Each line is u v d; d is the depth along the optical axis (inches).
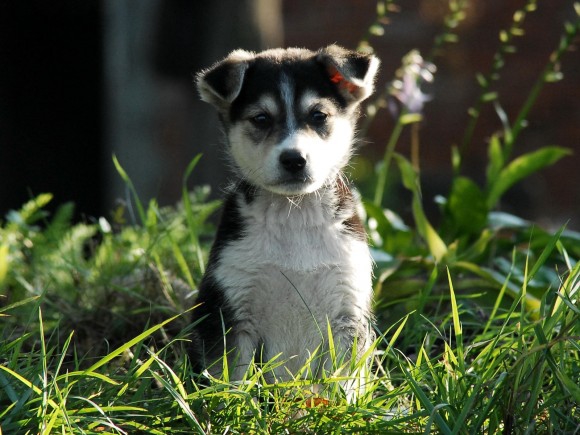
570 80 879.7
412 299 393.1
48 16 896.3
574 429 269.7
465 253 431.5
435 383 288.4
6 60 906.1
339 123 363.9
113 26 631.2
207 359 333.7
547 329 279.3
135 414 269.4
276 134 347.6
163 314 402.6
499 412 269.9
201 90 377.7
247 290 341.1
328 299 343.9
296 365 350.3
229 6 610.2
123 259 455.8
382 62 897.5
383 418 280.7
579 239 448.1
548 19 881.5
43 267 461.1
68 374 270.8
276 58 370.9
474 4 885.2
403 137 898.7
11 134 916.6
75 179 922.7
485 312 393.4
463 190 461.1
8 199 914.1
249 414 274.1
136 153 625.6
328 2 899.4
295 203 344.8
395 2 893.2
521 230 475.8
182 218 486.0
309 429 267.7
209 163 623.5
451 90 898.7
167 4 613.6
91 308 417.7
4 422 252.5
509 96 892.0
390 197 864.3
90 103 911.7
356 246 349.1
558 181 885.2
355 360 309.4
